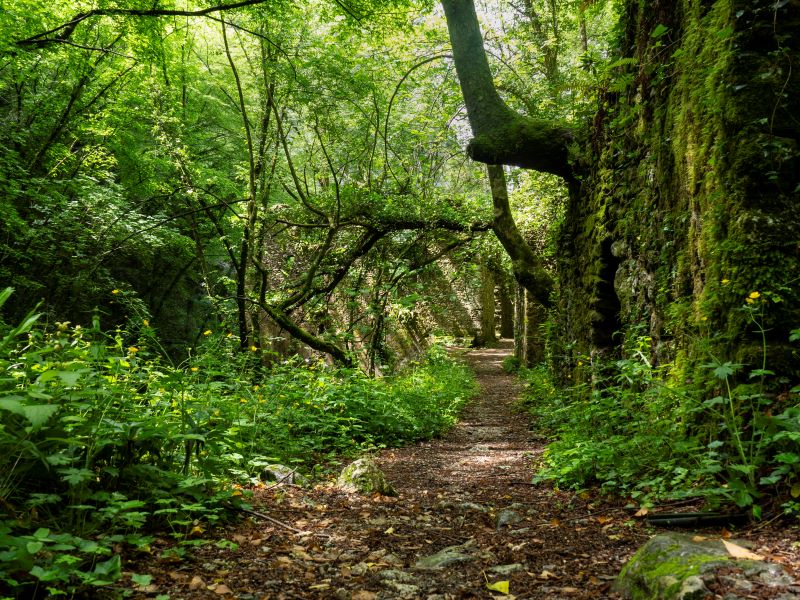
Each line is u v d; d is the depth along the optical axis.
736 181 4.28
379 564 3.11
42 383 2.93
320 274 15.38
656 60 6.36
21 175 13.18
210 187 16.45
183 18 12.91
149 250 17.36
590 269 9.00
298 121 14.26
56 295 17.17
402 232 16.84
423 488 5.27
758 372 3.48
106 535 2.87
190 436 3.45
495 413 12.73
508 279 23.62
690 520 3.27
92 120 15.63
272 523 3.73
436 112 16.47
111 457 3.38
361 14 11.27
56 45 12.77
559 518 3.94
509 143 9.95
